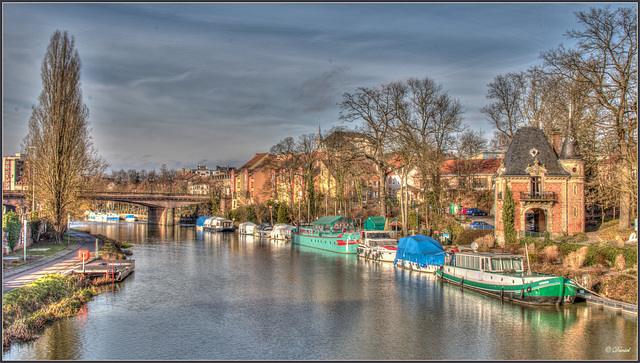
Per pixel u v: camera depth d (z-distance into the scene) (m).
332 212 102.50
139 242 88.75
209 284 44.56
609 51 50.47
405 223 67.44
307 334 29.61
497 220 58.34
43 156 67.06
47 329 29.58
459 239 61.75
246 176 152.62
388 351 26.70
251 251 74.12
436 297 38.81
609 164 57.62
